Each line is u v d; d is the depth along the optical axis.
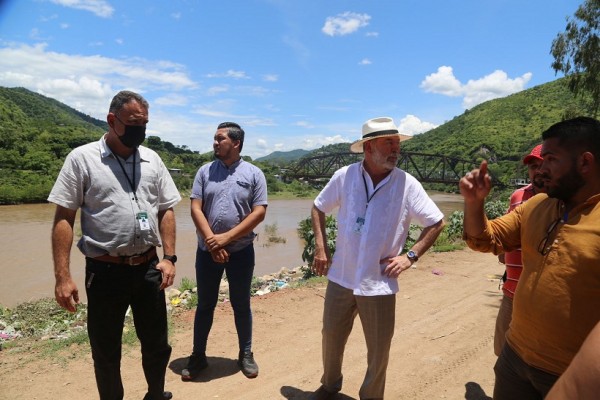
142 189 2.72
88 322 2.70
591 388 0.84
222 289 7.12
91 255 2.61
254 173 3.74
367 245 2.94
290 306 5.71
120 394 2.85
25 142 63.66
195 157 93.44
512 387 2.02
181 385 3.59
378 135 2.85
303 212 40.31
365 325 3.01
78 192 2.57
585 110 18.88
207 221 3.69
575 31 17.53
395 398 3.53
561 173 1.74
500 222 2.21
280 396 3.46
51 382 3.50
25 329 5.80
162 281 2.81
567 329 1.72
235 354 4.21
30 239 19.86
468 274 7.84
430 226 2.96
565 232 1.76
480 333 4.95
